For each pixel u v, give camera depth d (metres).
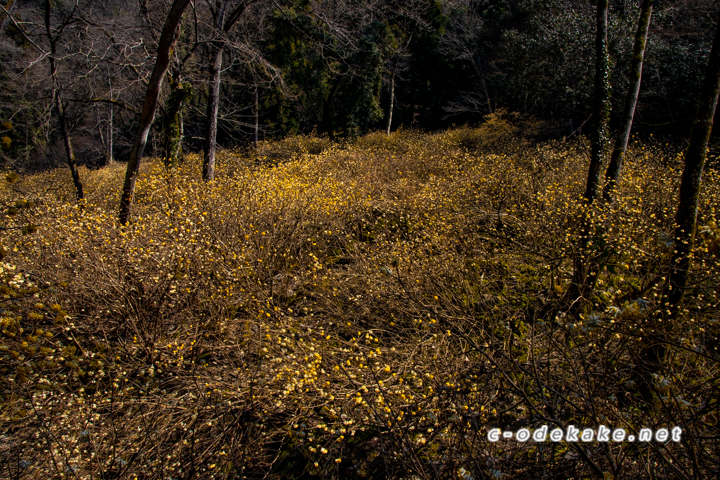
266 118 22.95
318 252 6.01
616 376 2.79
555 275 4.60
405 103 27.03
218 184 7.73
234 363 3.79
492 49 23.69
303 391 3.18
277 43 20.23
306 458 2.86
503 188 7.18
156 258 4.48
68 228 5.39
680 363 2.95
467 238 5.84
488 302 4.46
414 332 4.03
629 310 2.30
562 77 14.28
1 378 3.26
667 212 5.62
